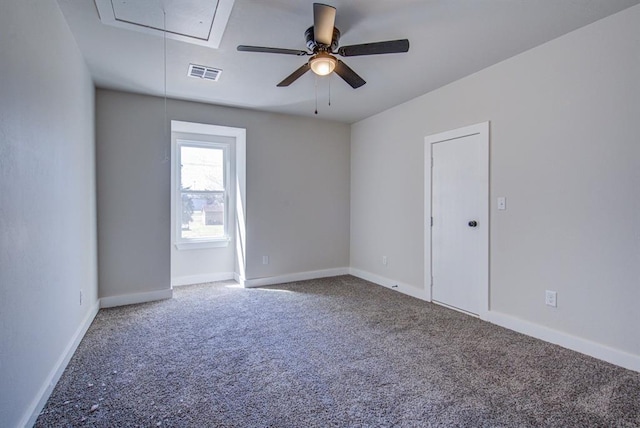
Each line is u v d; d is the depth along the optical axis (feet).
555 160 8.00
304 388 6.21
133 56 8.77
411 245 12.60
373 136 14.69
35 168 5.37
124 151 11.39
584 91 7.45
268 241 14.34
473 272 10.17
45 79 5.85
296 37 7.82
